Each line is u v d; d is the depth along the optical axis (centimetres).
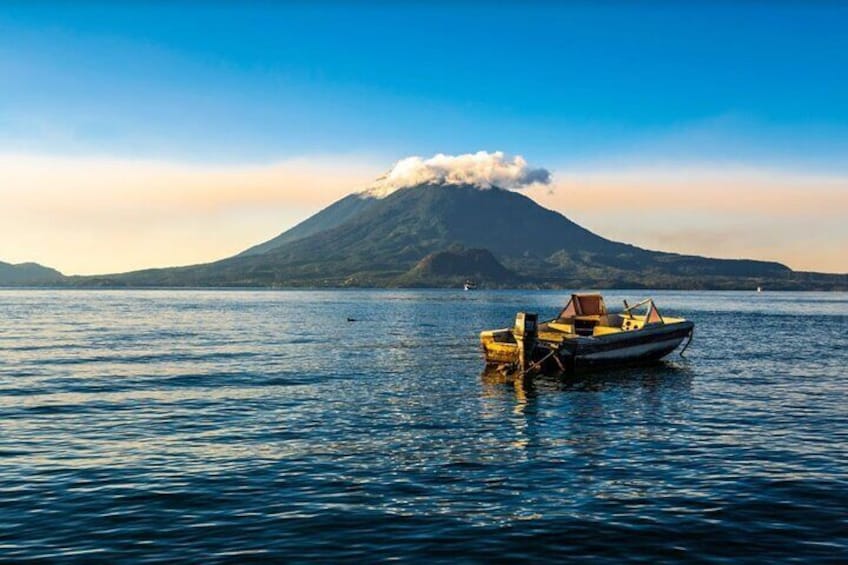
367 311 13238
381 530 1452
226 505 1605
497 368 4091
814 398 3172
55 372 3897
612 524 1491
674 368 4322
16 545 1370
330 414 2714
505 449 2155
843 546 1377
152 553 1332
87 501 1627
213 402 2961
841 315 12700
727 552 1345
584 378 3844
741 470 1917
